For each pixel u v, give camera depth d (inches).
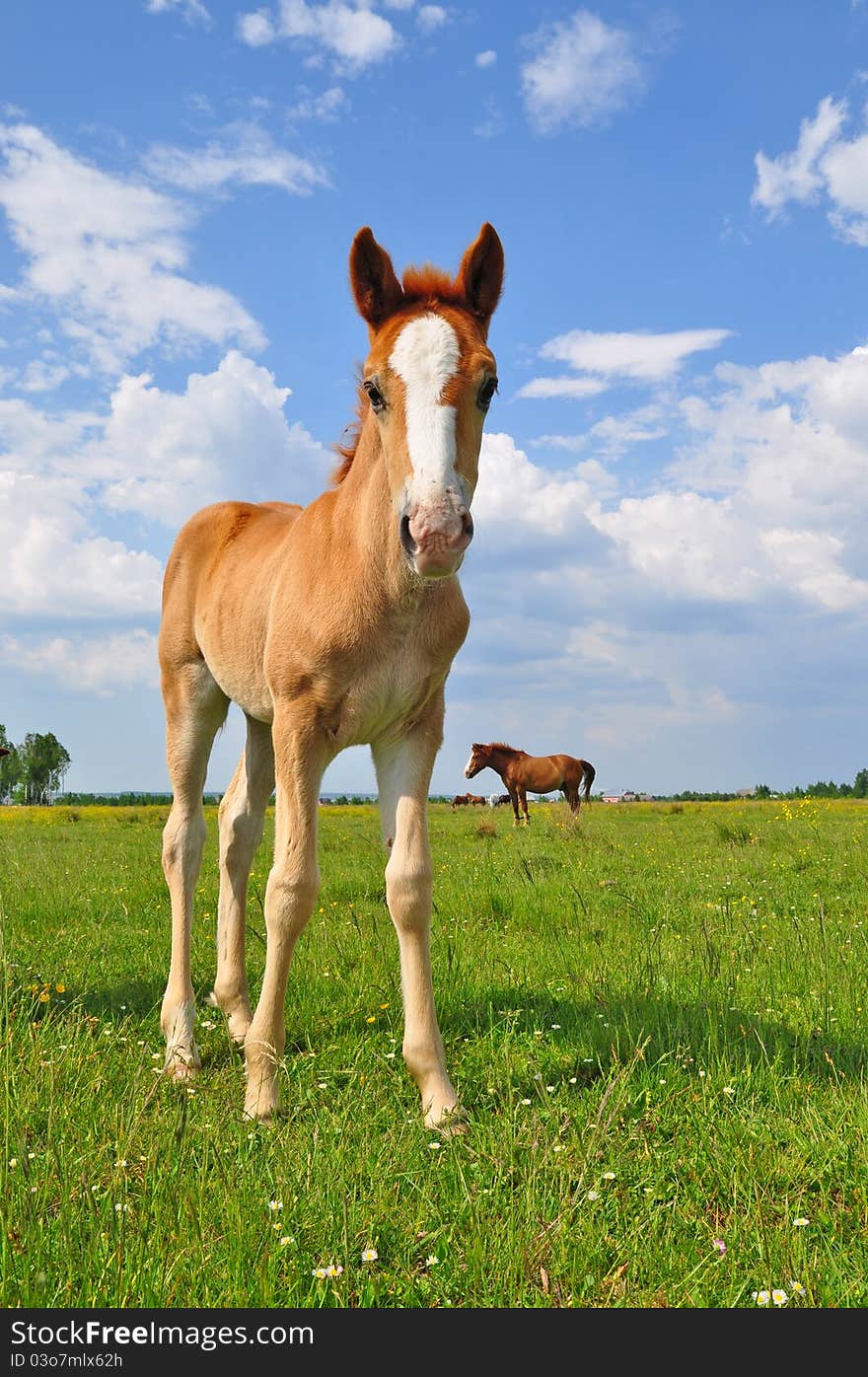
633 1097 120.8
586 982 168.2
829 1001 159.0
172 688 189.8
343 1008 169.0
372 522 132.3
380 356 126.8
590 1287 85.7
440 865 380.5
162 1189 95.8
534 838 519.5
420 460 116.6
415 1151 110.4
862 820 705.0
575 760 887.7
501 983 179.0
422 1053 128.9
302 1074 136.6
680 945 203.2
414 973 133.3
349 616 134.5
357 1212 93.3
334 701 138.5
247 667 167.5
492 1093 128.3
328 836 546.6
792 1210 96.0
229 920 176.6
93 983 187.5
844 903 268.7
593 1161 102.7
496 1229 91.4
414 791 142.6
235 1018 169.0
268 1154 106.7
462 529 115.0
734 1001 160.2
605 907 260.8
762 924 231.8
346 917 255.8
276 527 181.6
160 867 375.2
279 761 140.7
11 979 175.8
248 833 180.9
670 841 494.6
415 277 137.0
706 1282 85.3
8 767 3722.9
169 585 199.8
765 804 1328.7
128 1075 133.0
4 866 393.4
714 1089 124.3
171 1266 83.4
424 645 138.7
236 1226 88.4
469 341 124.9
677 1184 102.8
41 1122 113.7
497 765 866.8
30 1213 87.0
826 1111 115.1
